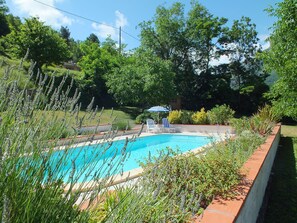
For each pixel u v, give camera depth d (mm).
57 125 1919
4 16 39188
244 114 29875
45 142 1778
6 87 1807
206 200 3336
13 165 1426
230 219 2375
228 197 3150
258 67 31312
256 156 5590
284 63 10984
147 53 25766
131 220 1845
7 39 25375
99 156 2188
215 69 32844
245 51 31906
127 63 29766
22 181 1494
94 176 1900
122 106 27375
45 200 1534
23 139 1590
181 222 2387
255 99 29438
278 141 12148
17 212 1366
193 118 20016
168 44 32406
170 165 3496
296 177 6938
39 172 1598
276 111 12484
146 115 21031
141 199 2164
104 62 27531
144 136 15578
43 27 24484
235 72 32312
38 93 1821
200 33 31703
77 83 24328
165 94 24469
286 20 10641
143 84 24188
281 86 11336
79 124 1960
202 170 3732
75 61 49594
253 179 3854
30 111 1729
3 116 1681
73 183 1779
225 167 3980
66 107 2004
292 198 5398
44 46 24094
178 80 31188
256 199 4277
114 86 24438
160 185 2250
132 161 9812
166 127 18906
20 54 23484
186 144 15398
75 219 1692
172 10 31812
